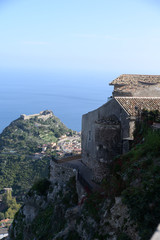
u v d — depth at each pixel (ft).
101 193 55.67
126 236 40.73
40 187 100.73
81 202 65.31
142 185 44.29
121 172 52.95
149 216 39.32
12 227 103.60
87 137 96.63
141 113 70.23
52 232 76.79
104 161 72.49
